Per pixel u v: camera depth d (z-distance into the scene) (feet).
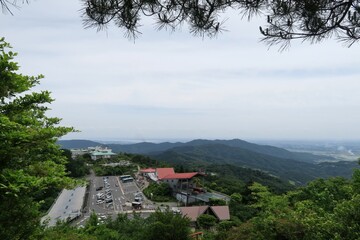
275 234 28.35
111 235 36.60
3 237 14.69
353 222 22.61
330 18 8.71
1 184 12.82
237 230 34.24
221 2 8.71
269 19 8.89
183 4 8.81
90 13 8.63
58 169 19.30
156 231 38.58
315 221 26.25
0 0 6.81
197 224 78.84
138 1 8.64
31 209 16.44
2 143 14.01
